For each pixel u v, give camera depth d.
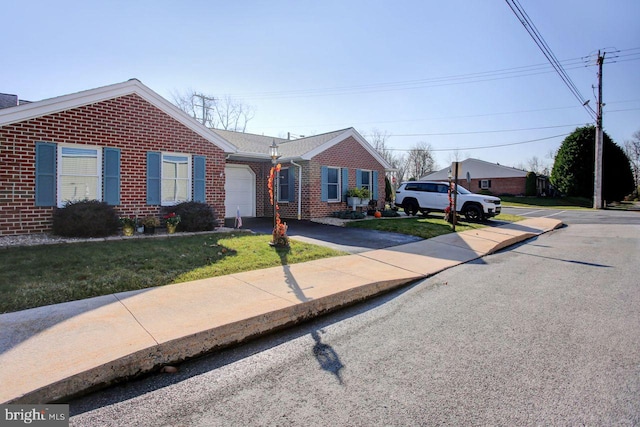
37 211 8.37
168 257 6.69
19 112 8.05
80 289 4.82
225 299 4.68
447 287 5.92
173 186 10.60
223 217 11.70
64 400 2.70
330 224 13.30
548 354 3.39
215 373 3.17
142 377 3.12
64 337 3.42
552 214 21.86
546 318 4.38
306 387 2.87
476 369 3.11
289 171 15.14
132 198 9.74
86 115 8.97
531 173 39.69
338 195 15.81
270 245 8.31
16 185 8.07
